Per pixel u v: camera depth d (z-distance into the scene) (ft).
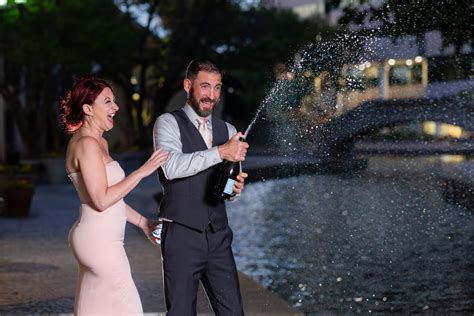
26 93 95.61
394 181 51.83
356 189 52.16
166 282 13.94
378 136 50.21
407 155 51.85
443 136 50.88
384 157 51.78
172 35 110.32
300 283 27.91
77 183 13.62
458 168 49.75
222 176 13.61
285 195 65.21
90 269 13.64
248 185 78.64
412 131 50.55
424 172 51.44
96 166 13.21
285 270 30.68
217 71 14.05
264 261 33.12
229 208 57.88
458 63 31.27
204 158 13.21
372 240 37.19
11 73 92.43
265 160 90.43
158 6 110.42
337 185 53.78
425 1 25.84
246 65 106.83
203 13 108.47
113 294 13.62
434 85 41.65
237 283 14.25
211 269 14.10
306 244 37.45
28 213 49.34
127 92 120.88
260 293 21.97
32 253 32.65
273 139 21.71
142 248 32.89
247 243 39.11
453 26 26.04
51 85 93.40
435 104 44.57
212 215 13.92
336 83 23.20
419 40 26.12
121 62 93.97
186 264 13.78
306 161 57.00
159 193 62.18
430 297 25.05
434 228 40.01
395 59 26.04
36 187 77.56
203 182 13.89
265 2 109.81
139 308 13.84
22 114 94.22
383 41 25.58
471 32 26.20
